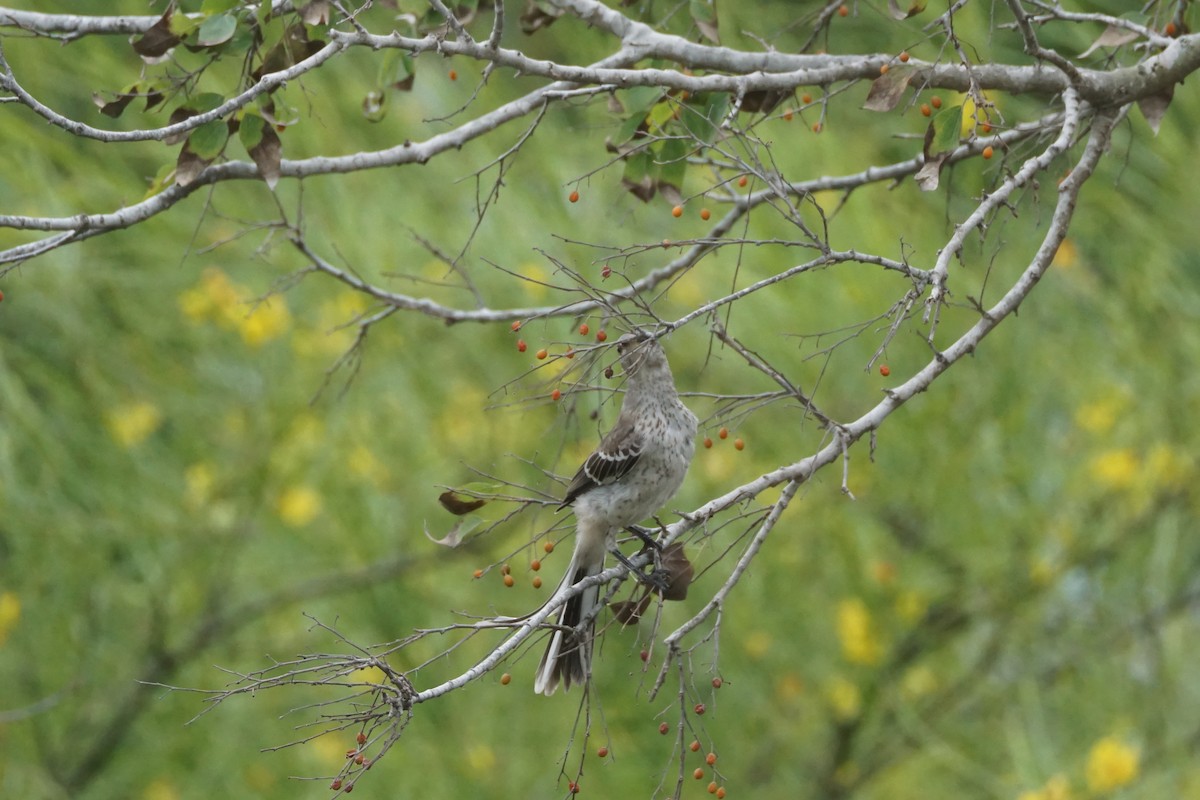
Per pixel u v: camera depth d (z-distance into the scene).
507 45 13.43
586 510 8.09
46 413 12.30
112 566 13.00
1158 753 11.46
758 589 12.20
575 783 6.30
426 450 12.62
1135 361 11.08
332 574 12.83
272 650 13.07
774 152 11.48
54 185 11.85
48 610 12.57
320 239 12.23
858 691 12.58
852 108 12.03
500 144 12.41
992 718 12.55
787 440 12.01
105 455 12.35
